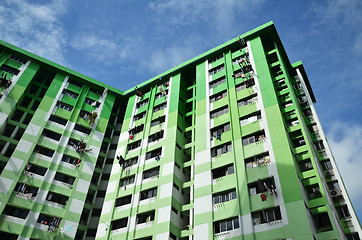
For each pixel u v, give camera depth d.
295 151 34.22
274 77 44.47
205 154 38.31
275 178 31.25
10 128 46.50
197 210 33.69
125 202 40.19
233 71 46.25
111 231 37.78
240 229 29.66
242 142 36.72
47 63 53.97
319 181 30.92
